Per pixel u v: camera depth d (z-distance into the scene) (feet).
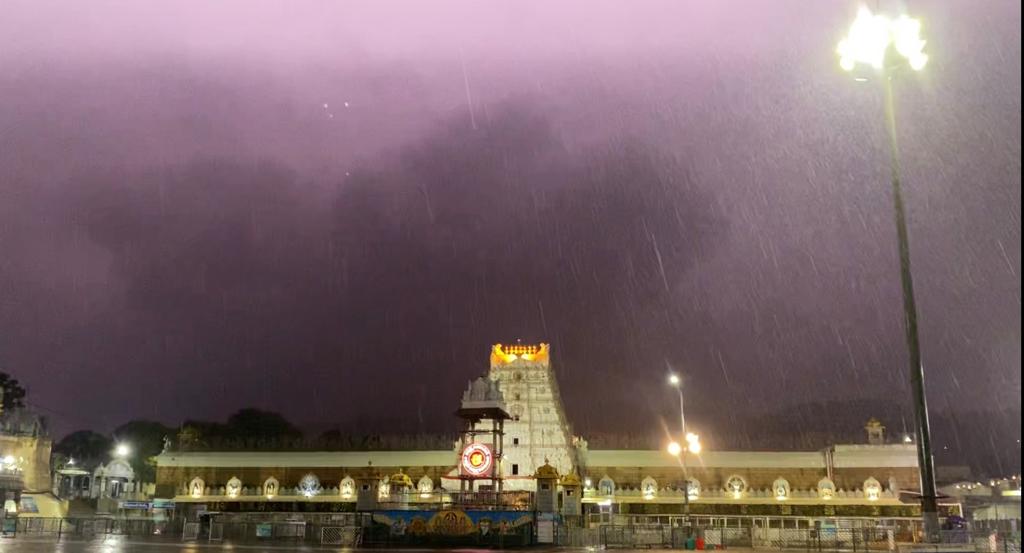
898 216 92.73
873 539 173.37
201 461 308.40
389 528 168.04
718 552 160.66
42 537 193.26
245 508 292.81
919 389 88.12
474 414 196.54
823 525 197.06
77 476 356.79
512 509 166.09
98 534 207.41
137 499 320.50
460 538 164.45
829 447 298.35
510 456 288.30
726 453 301.02
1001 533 136.46
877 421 315.17
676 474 297.53
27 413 325.42
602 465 301.02
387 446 315.17
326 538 173.88
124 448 378.73
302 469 303.07
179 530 213.25
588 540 172.65
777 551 164.14
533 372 299.79
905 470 289.53
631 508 283.59
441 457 299.17
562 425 293.02
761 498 286.25
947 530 87.25
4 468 273.54
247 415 496.23
